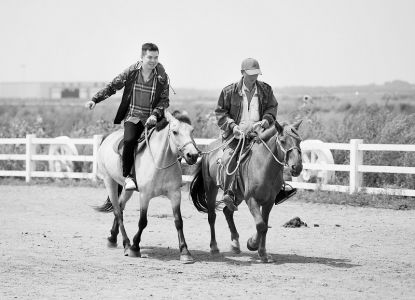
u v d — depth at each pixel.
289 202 22.03
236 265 12.63
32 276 11.55
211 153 14.02
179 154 12.73
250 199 12.60
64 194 24.95
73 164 29.31
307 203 21.83
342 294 10.31
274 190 12.70
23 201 22.98
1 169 30.97
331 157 22.95
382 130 24.39
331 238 15.66
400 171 21.20
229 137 13.40
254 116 13.27
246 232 16.77
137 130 13.41
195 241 15.45
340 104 67.38
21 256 13.33
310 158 24.27
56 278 11.41
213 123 28.62
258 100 13.27
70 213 20.23
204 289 10.64
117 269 12.20
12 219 18.92
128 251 13.59
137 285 10.92
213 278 11.48
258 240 12.91
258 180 12.41
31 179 29.09
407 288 10.74
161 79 13.47
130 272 11.95
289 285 10.94
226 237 16.02
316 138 25.88
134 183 13.31
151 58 13.23
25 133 32.84
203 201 14.45
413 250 14.23
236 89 13.24
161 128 12.99
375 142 24.06
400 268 12.34
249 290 10.57
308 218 18.86
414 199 21.45
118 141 13.99
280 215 19.45
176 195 13.10
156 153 12.90
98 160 14.91
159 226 17.70
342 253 13.88
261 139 12.46
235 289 10.63
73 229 17.17
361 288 10.73
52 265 12.46
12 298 10.03
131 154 13.34
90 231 16.86
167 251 14.16
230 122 13.09
